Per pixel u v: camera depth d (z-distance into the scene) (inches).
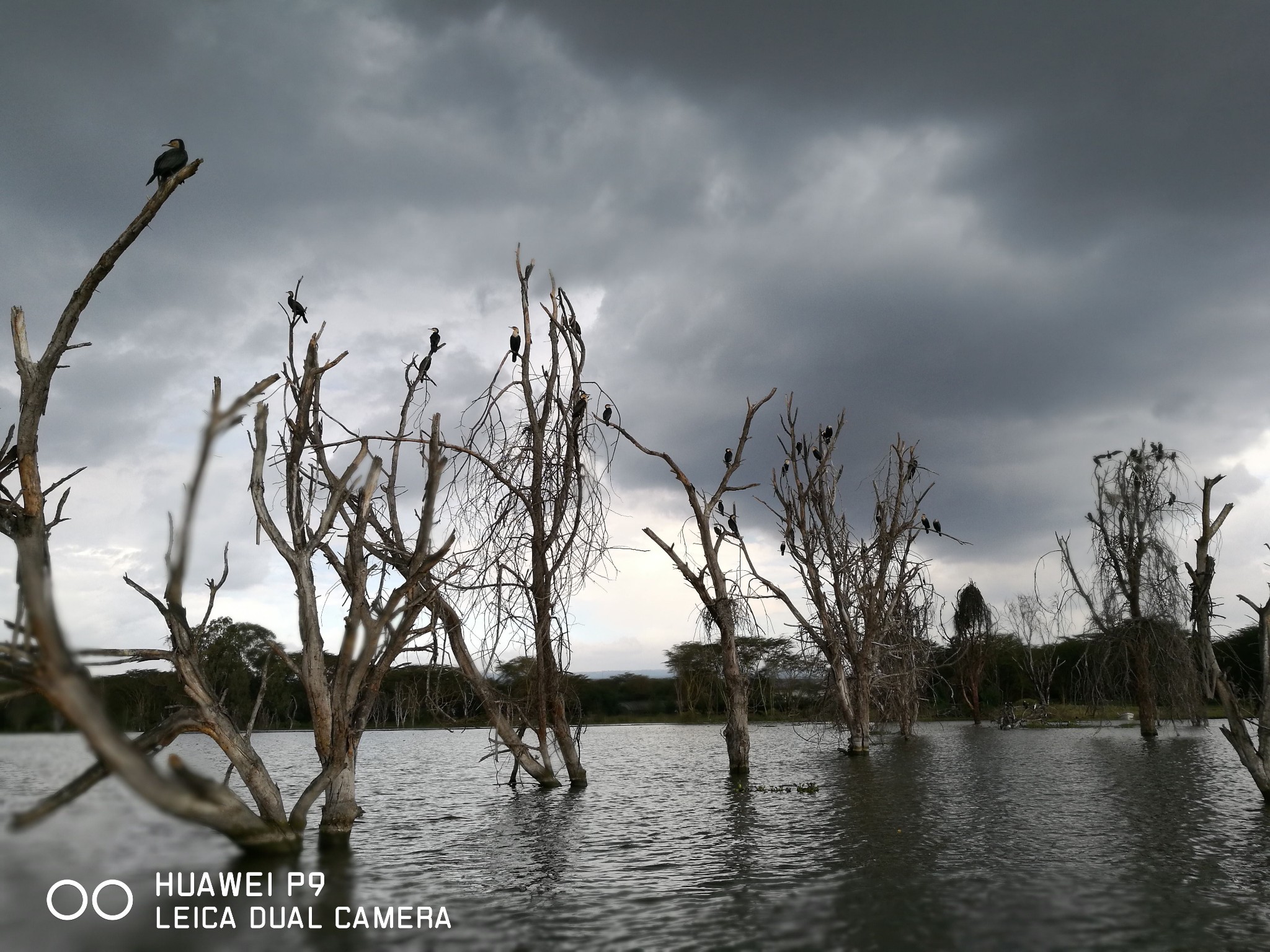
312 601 663.8
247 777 607.5
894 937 426.3
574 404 965.2
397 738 2605.8
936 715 2743.6
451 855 644.1
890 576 1565.0
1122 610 1531.7
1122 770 1160.2
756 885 538.9
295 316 718.5
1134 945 410.3
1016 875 553.6
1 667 392.2
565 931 441.4
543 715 1050.1
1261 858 591.8
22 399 543.8
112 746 310.0
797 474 1477.6
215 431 490.9
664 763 1473.9
